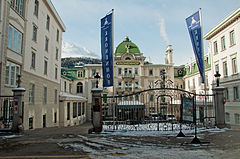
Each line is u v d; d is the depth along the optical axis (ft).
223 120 41.39
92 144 26.27
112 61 42.14
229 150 22.61
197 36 46.26
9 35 48.21
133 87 132.57
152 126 42.55
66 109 92.58
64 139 30.07
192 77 128.26
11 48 49.19
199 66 45.60
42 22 71.87
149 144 26.48
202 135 33.47
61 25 95.55
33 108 63.26
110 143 27.04
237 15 67.51
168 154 20.95
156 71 135.74
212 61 88.79
